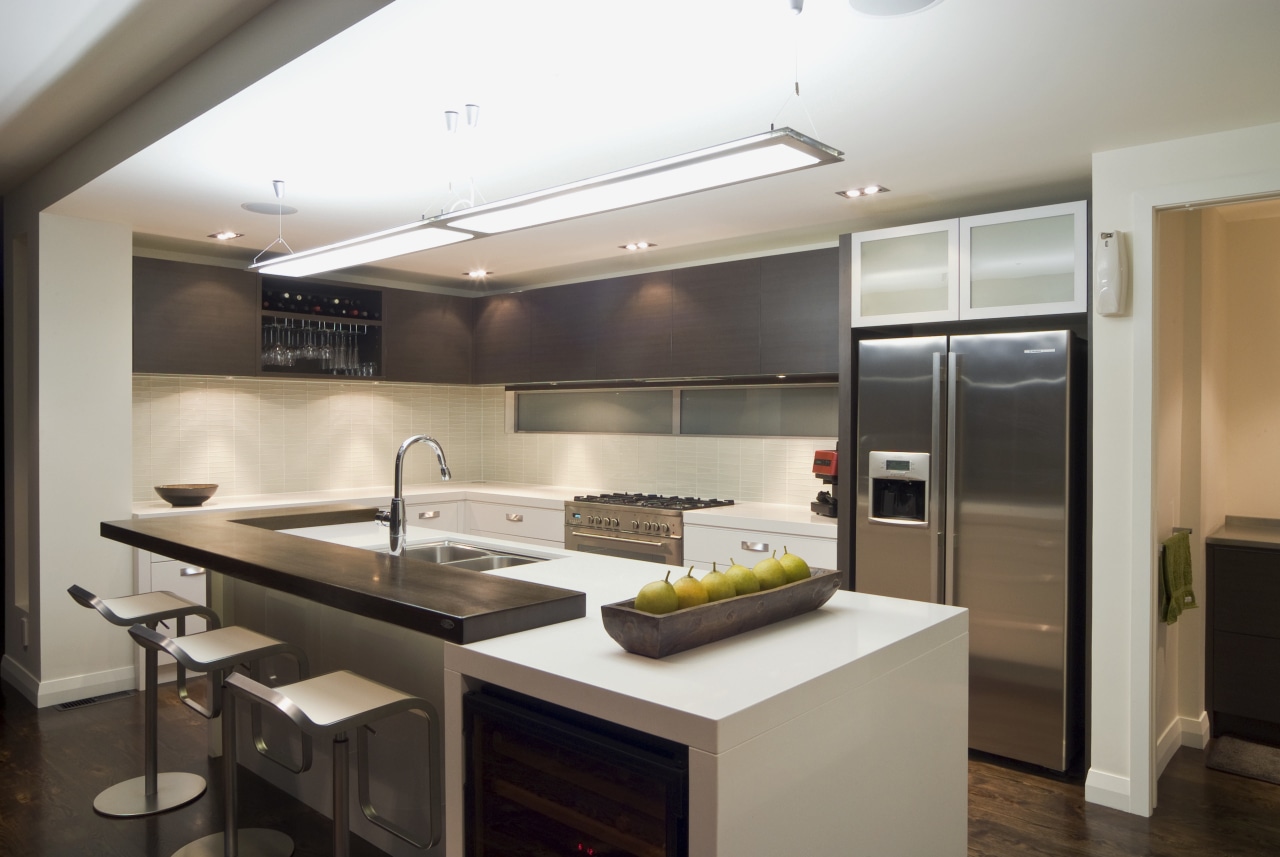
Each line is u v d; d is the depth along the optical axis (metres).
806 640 2.02
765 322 4.56
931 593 3.72
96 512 4.33
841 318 4.09
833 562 4.08
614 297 5.31
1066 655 3.42
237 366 5.11
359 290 5.75
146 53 2.73
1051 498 3.43
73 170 3.69
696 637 1.93
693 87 2.51
